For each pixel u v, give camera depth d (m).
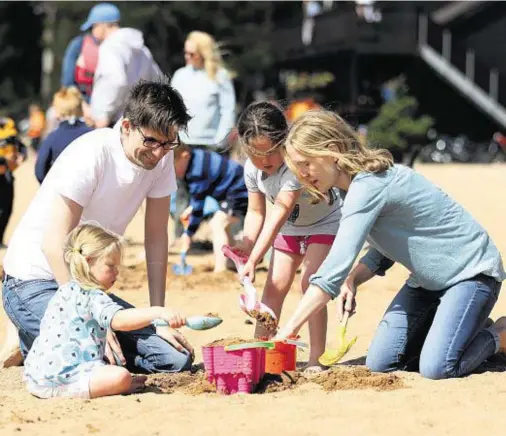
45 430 10.98
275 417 11.33
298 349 15.76
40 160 21.80
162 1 85.56
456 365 13.24
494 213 35.53
